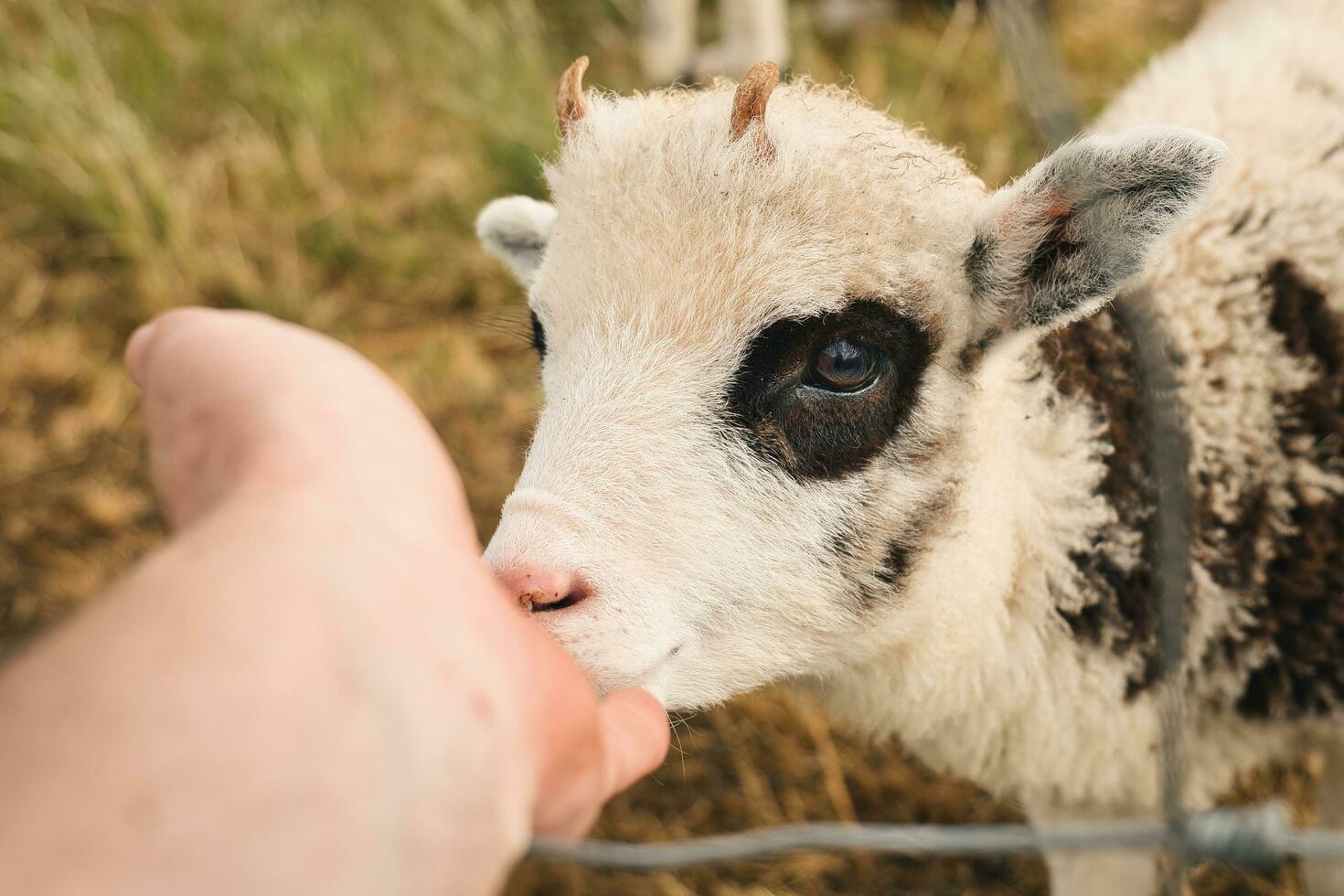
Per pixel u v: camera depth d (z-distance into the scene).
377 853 0.20
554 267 0.48
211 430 0.26
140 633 0.20
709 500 0.45
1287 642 0.52
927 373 0.47
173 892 0.18
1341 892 0.56
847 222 0.46
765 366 0.45
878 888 0.66
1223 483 0.51
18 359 0.91
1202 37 0.66
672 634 0.45
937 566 0.48
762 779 0.69
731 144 0.46
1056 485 0.50
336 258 0.99
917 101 1.02
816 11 1.18
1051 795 0.55
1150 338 0.46
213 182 1.03
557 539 0.44
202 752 0.19
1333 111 0.55
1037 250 0.47
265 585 0.21
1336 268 0.52
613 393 0.46
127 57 1.11
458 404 0.88
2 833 0.18
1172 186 0.45
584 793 0.27
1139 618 0.50
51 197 1.01
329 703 0.20
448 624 0.23
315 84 1.07
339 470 0.24
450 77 1.10
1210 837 0.33
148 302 0.95
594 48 1.15
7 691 0.19
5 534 0.80
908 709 0.52
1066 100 0.46
